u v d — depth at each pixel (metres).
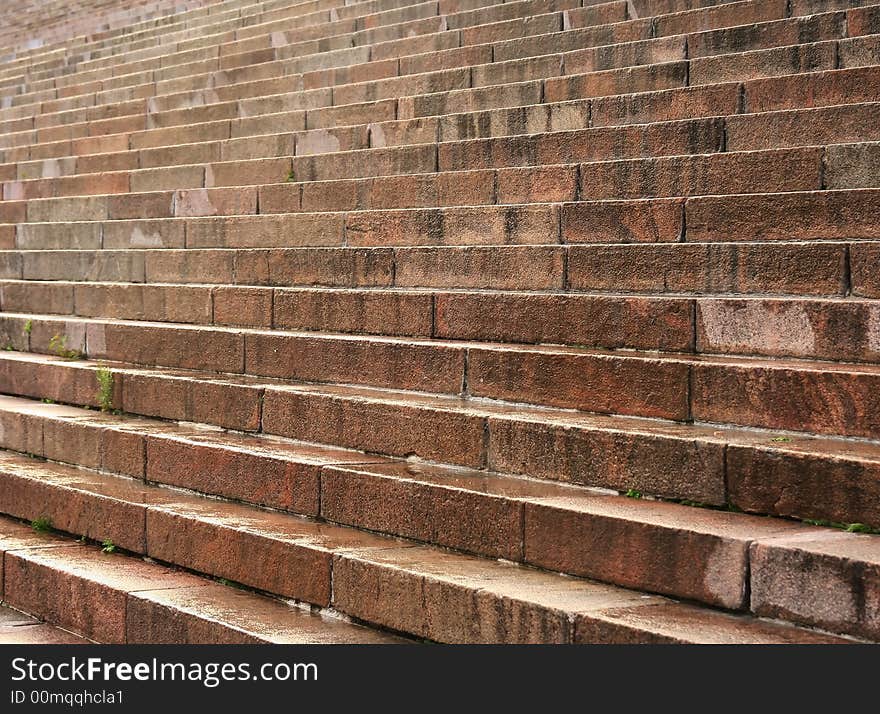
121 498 6.24
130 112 13.73
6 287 10.18
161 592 5.34
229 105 12.14
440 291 7.17
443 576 4.52
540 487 5.04
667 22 9.35
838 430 4.73
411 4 12.70
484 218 7.52
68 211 11.30
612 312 6.00
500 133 8.93
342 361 6.80
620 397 5.44
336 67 12.10
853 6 8.45
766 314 5.48
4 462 7.47
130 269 9.66
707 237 6.41
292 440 6.42
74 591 5.66
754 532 4.16
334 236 8.50
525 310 6.36
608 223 6.86
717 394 5.11
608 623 3.89
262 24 14.41
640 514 4.46
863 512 4.17
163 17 17.42
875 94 7.11
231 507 6.00
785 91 7.50
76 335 8.81
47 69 17.88
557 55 9.56
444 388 6.24
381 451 5.93
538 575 4.58
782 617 3.92
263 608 5.11
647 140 7.57
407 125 9.59
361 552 4.95
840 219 5.91
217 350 7.60
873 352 5.13
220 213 9.93
